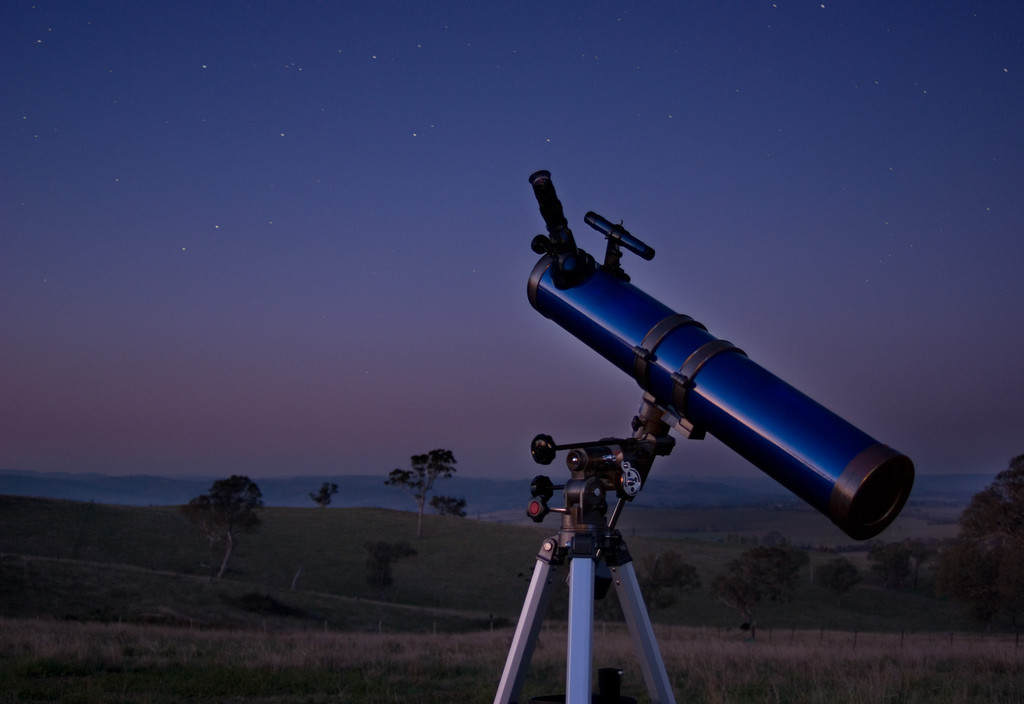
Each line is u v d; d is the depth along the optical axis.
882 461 2.46
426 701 8.66
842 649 16.61
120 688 8.96
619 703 3.28
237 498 76.38
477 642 20.31
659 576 68.81
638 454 3.00
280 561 85.44
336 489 124.88
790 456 2.66
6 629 17.08
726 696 8.66
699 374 2.93
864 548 161.50
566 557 2.99
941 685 9.37
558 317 3.47
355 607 53.34
